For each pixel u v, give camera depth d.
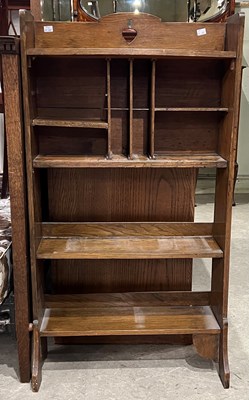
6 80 1.58
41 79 1.80
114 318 1.92
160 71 1.81
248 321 2.31
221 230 1.84
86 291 2.12
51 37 1.72
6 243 1.90
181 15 2.58
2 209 2.36
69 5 2.43
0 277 1.81
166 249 1.85
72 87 1.81
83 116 1.84
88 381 1.84
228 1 2.71
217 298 1.90
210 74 1.83
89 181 1.99
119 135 1.86
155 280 2.11
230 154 1.71
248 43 4.77
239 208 4.50
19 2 3.58
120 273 2.10
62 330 1.81
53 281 2.10
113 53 1.56
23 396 1.74
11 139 1.64
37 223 1.82
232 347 2.08
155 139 1.88
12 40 1.53
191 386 1.81
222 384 1.81
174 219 2.04
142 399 1.72
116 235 1.99
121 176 1.98
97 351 2.06
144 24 1.71
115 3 2.50
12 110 1.61
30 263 1.76
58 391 1.77
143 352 2.05
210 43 1.74
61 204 2.01
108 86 1.66
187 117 1.86
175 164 1.73
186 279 2.11
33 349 1.79
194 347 1.89
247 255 3.23
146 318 1.92
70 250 1.83
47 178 2.01
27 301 1.77
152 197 2.01
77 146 1.86
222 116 1.80
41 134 1.85
